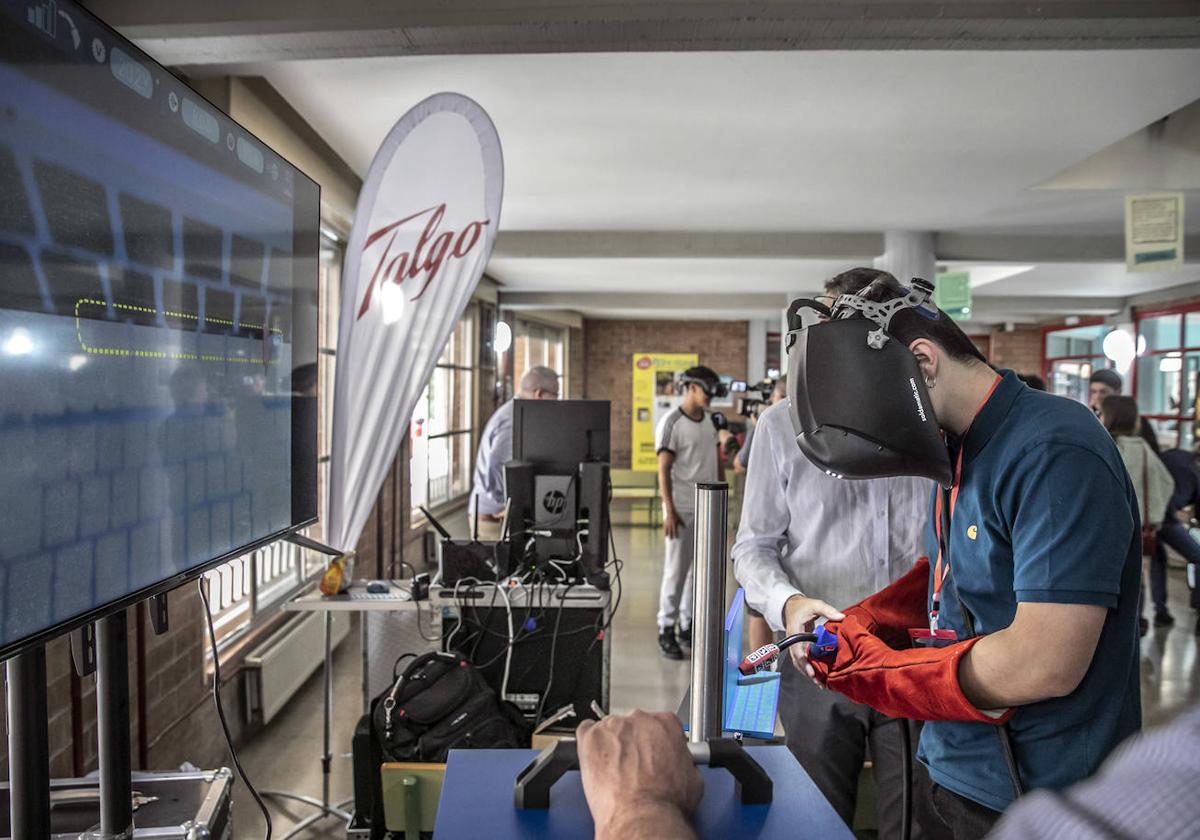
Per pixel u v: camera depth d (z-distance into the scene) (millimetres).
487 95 3076
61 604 896
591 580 2627
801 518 1879
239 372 1296
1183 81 2875
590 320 12453
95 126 951
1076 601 874
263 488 1386
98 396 956
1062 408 968
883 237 5719
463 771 617
